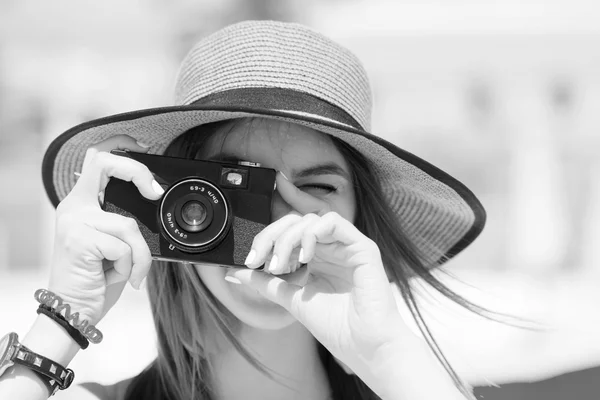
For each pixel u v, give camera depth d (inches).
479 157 377.7
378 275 70.5
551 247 358.9
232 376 83.9
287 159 76.9
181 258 71.4
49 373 68.9
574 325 215.2
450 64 363.6
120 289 74.5
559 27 353.7
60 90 363.6
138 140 84.1
